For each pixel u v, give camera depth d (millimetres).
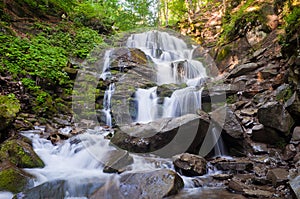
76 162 4383
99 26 13031
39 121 5941
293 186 3033
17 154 3900
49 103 6645
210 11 16625
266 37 8898
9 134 4707
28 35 9266
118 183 3572
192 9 18625
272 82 6816
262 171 4195
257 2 10586
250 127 5699
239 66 8031
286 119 4918
